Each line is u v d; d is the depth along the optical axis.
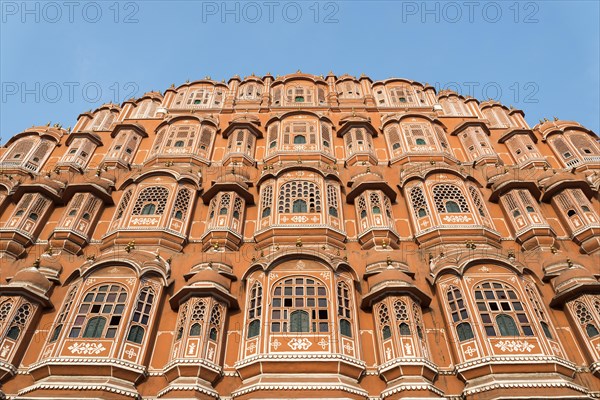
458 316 17.67
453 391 16.03
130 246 20.27
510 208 23.48
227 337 17.78
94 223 23.22
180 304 18.41
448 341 17.47
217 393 15.84
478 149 28.66
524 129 29.92
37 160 28.19
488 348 16.28
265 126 30.72
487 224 22.55
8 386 16.03
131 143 29.36
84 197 23.64
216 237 21.62
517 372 15.66
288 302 17.80
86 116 34.31
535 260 20.50
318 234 21.58
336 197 24.12
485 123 30.92
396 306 17.64
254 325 17.48
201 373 16.03
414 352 16.33
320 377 15.70
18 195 23.59
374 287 18.28
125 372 16.02
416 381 15.54
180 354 16.45
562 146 28.98
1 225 22.34
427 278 19.69
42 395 15.09
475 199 23.97
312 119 29.98
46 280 18.91
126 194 24.39
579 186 23.70
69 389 15.23
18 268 20.17
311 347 16.42
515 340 16.52
